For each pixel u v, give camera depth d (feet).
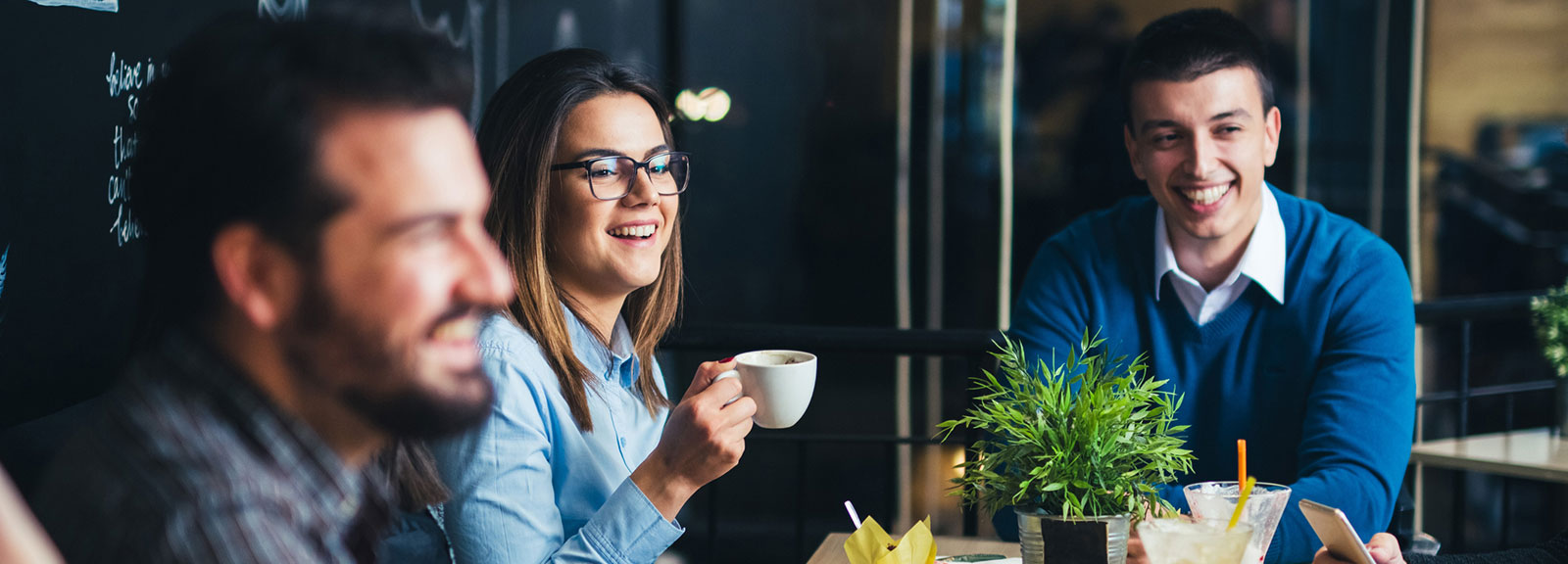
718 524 12.53
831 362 12.46
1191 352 6.20
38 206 4.35
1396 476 5.53
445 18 9.37
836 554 5.01
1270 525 4.18
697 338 7.98
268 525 1.80
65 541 1.74
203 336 1.80
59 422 4.02
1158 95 5.90
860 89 12.55
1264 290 6.03
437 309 1.80
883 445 12.50
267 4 6.70
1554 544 4.85
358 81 1.74
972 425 4.38
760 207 12.69
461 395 1.84
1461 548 9.74
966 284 12.64
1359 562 3.75
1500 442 8.84
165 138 1.75
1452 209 12.60
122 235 5.07
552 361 4.50
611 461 4.62
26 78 4.26
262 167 1.69
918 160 12.56
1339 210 12.60
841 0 12.48
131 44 5.11
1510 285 12.63
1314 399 5.85
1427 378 12.81
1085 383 4.06
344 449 1.94
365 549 2.50
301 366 1.79
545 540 4.19
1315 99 12.50
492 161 4.57
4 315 4.12
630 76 4.84
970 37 12.40
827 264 12.73
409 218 1.75
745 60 12.57
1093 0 12.21
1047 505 3.98
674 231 5.31
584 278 4.77
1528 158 12.51
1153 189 6.08
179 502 1.73
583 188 4.59
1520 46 12.38
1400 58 12.42
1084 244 6.51
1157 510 4.21
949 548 5.07
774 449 12.51
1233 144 5.86
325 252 1.73
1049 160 12.44
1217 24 5.91
